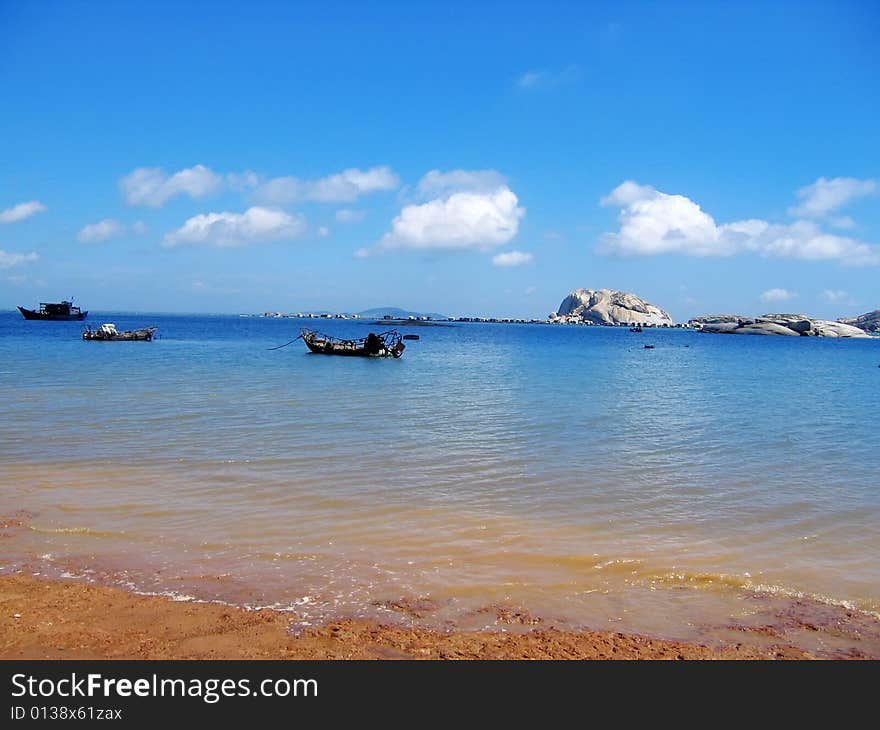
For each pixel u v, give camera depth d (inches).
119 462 561.9
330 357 2197.3
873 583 341.1
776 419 942.4
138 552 358.3
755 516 451.2
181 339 3472.0
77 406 883.4
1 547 359.9
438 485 513.3
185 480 507.2
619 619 295.6
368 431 748.0
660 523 432.1
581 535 404.5
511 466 586.6
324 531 398.3
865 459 652.1
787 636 283.9
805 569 357.4
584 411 973.8
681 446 706.2
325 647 263.4
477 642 271.4
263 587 317.4
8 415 797.9
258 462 574.6
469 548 376.5
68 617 279.4
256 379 1360.7
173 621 279.7
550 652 264.7
